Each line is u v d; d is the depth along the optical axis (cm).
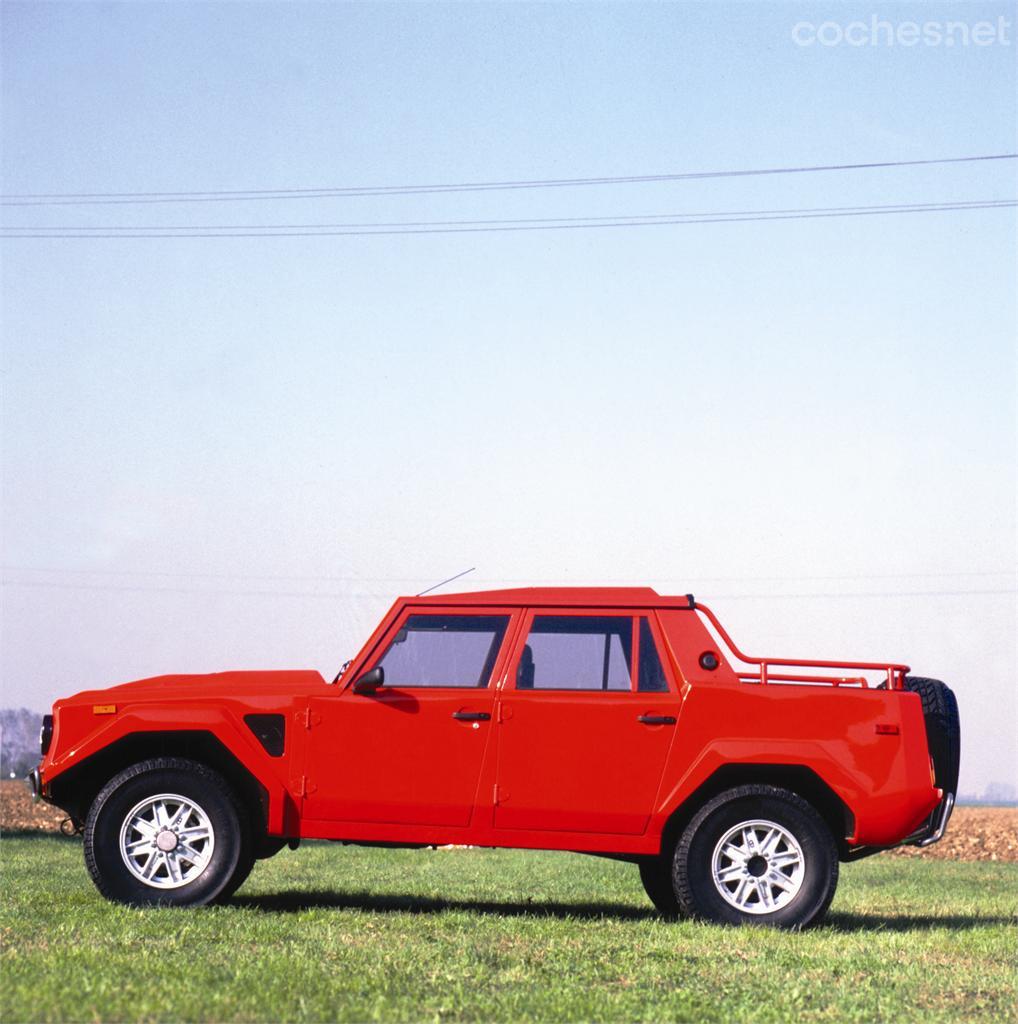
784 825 913
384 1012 591
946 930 970
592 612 951
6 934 782
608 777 921
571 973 709
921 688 964
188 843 927
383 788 927
